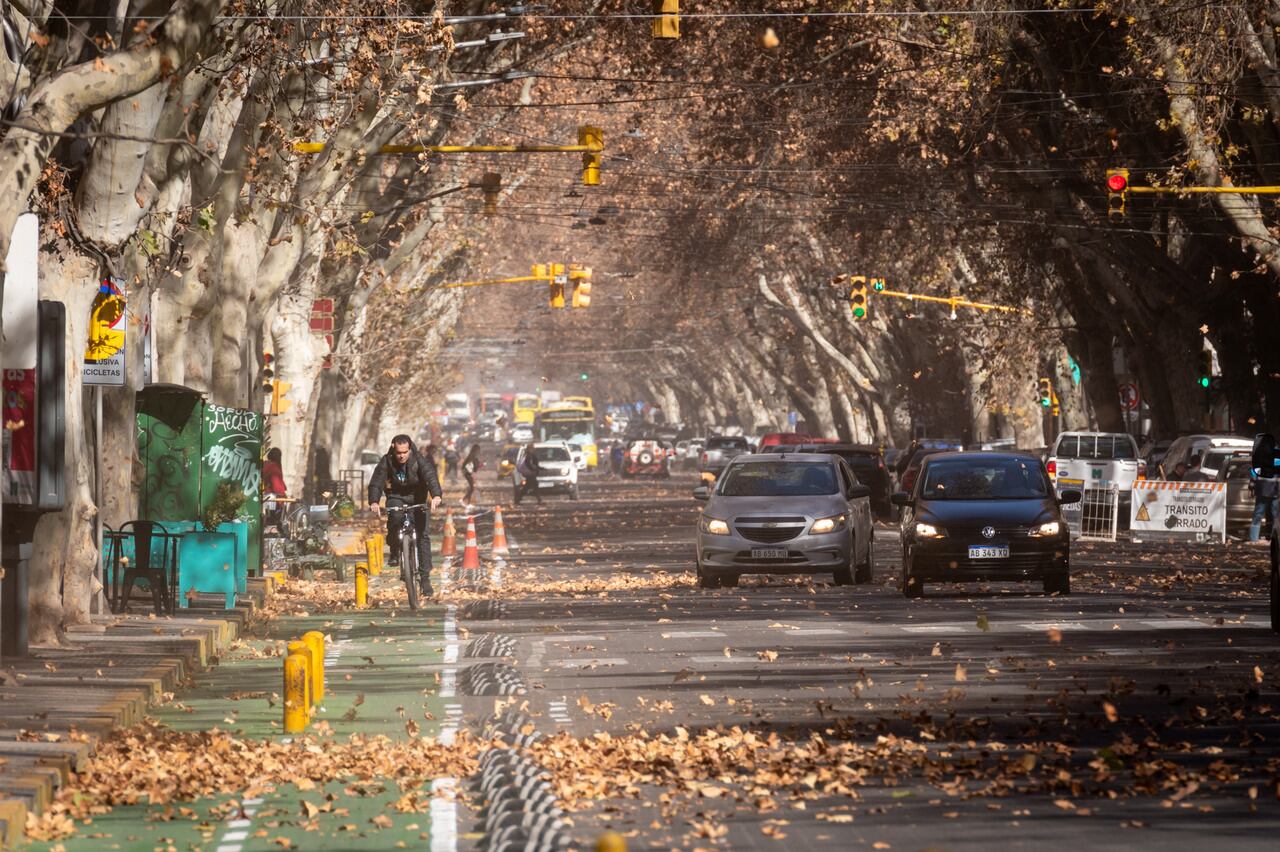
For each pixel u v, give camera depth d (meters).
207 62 61.28
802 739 33.03
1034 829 24.70
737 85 138.25
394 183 129.88
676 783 28.66
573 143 174.50
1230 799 26.69
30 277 43.19
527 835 24.05
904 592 67.31
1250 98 104.25
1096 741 32.41
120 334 52.62
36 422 43.28
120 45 51.66
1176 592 67.31
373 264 132.00
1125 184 99.00
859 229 164.75
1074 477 133.38
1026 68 123.12
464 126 148.50
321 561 84.81
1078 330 166.12
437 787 28.94
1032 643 49.41
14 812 24.92
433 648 52.09
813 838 24.50
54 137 40.84
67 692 37.88
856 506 75.56
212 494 71.94
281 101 82.00
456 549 110.50
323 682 42.41
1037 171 132.38
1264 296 139.38
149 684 39.38
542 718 36.56
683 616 60.31
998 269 162.88
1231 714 35.03
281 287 99.69
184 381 79.69
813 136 148.38
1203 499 105.62
